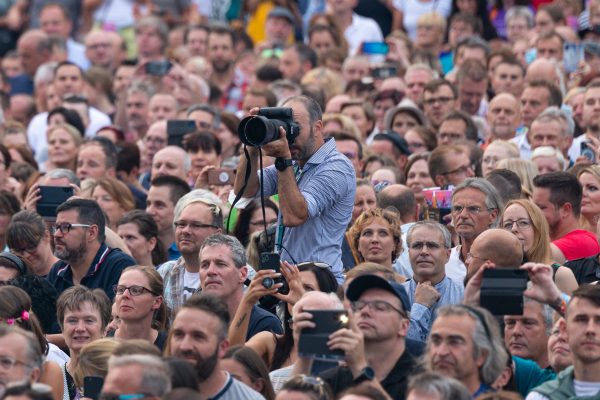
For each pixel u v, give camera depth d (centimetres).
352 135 3609
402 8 5684
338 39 5219
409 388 1970
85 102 4531
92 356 2333
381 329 2169
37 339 2445
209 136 3688
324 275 2498
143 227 3159
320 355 2097
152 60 4753
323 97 4419
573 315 2131
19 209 3350
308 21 5722
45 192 3203
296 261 2578
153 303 2667
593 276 2806
